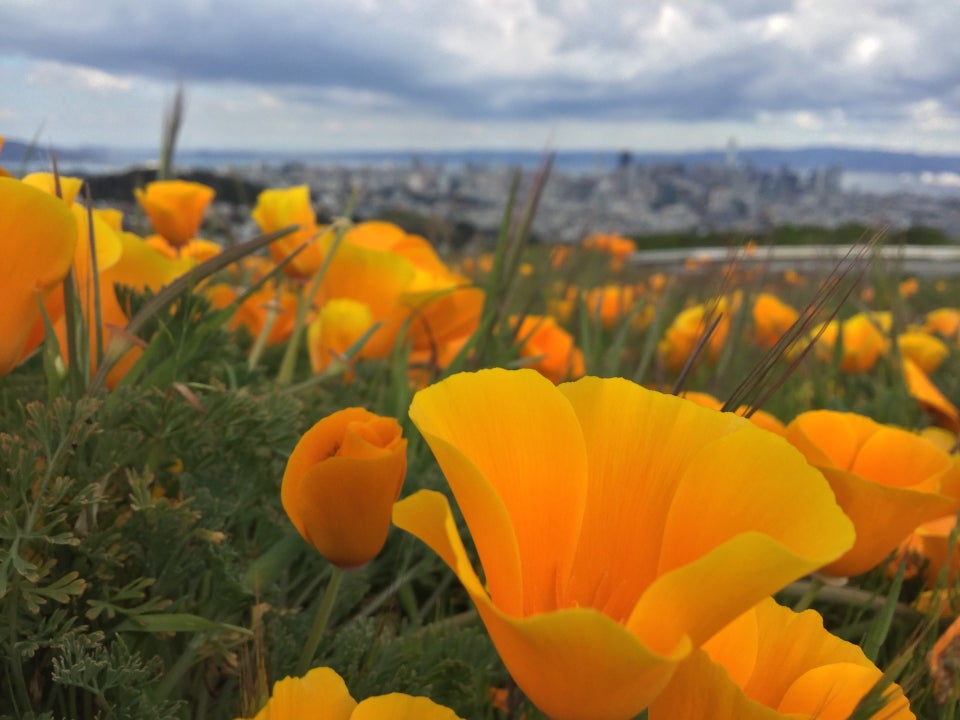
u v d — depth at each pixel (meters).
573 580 0.13
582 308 0.38
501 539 0.11
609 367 0.33
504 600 0.11
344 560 0.15
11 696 0.14
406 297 0.32
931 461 0.21
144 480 0.16
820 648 0.15
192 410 0.19
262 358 0.40
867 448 0.22
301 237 0.38
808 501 0.11
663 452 0.13
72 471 0.17
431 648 0.19
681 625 0.10
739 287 0.43
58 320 0.20
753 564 0.10
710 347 0.49
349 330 0.34
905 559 0.19
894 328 0.47
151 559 0.16
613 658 0.09
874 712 0.13
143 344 0.19
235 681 0.17
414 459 0.26
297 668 0.16
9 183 0.15
